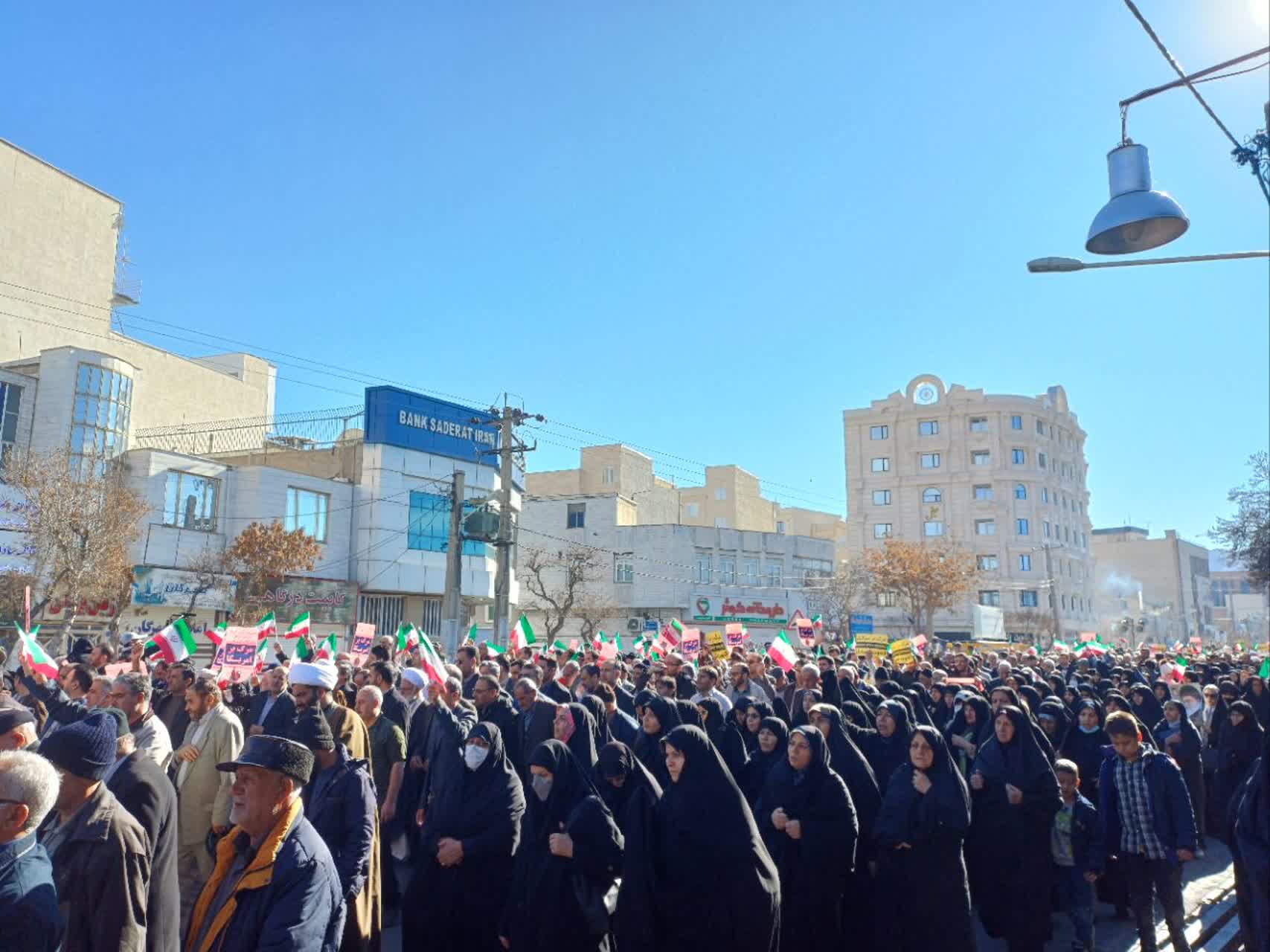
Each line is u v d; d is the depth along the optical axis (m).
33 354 38.06
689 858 5.24
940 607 56.97
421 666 10.90
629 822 5.45
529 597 55.16
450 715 7.14
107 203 41.78
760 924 5.20
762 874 5.28
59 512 24.02
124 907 3.89
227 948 3.54
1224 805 11.55
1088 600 85.56
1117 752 7.34
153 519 31.69
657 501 68.44
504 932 5.70
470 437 41.88
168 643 12.64
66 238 39.78
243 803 3.70
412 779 9.01
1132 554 117.00
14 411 31.50
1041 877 7.19
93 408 32.25
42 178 38.81
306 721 5.47
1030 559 78.00
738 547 57.03
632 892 5.27
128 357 41.94
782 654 14.60
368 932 5.21
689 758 5.43
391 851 8.32
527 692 9.64
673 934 5.25
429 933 6.00
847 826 6.25
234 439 45.44
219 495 33.97
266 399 51.00
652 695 11.09
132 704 6.48
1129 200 6.23
